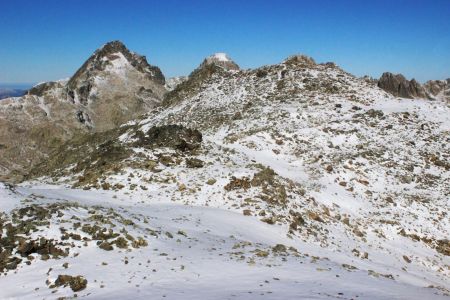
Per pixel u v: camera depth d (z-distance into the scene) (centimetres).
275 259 1673
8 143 15725
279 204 2728
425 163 4069
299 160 4066
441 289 2019
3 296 1221
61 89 19675
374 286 1406
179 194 2778
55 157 7962
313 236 2430
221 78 8100
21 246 1476
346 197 3312
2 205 1828
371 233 2873
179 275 1376
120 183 2905
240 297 1126
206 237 1950
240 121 5578
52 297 1199
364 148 4344
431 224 3098
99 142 7619
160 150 3450
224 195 2770
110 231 1669
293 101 6147
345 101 6094
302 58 8119
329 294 1203
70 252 1517
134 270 1405
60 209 1817
